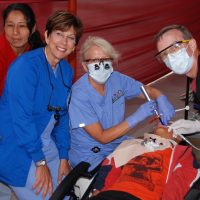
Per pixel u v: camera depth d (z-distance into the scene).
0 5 3.05
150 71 5.03
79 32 1.88
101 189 1.80
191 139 2.19
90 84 2.06
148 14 4.75
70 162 2.20
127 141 1.99
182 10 5.18
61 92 2.02
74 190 1.92
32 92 1.86
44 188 1.95
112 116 2.13
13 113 1.85
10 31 2.16
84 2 4.10
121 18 4.49
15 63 1.87
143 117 2.04
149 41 4.86
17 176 1.97
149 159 1.79
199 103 2.11
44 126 1.99
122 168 1.81
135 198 1.55
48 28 1.85
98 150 2.11
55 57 1.91
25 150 1.95
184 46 1.96
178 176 1.74
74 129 2.11
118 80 2.19
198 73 1.93
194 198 1.53
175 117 3.63
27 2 3.22
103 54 1.96
